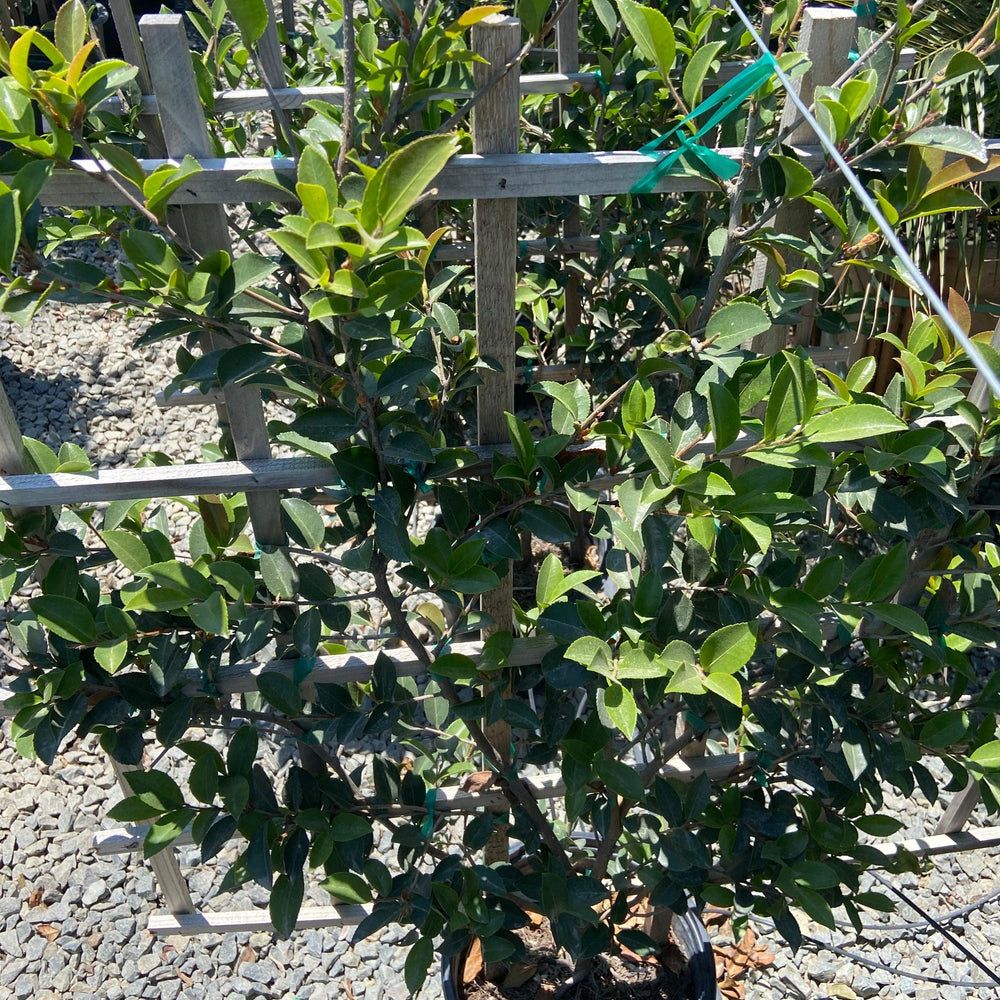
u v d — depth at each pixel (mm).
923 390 1328
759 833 1636
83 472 1341
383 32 2543
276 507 1477
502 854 2037
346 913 2160
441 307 1454
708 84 2238
